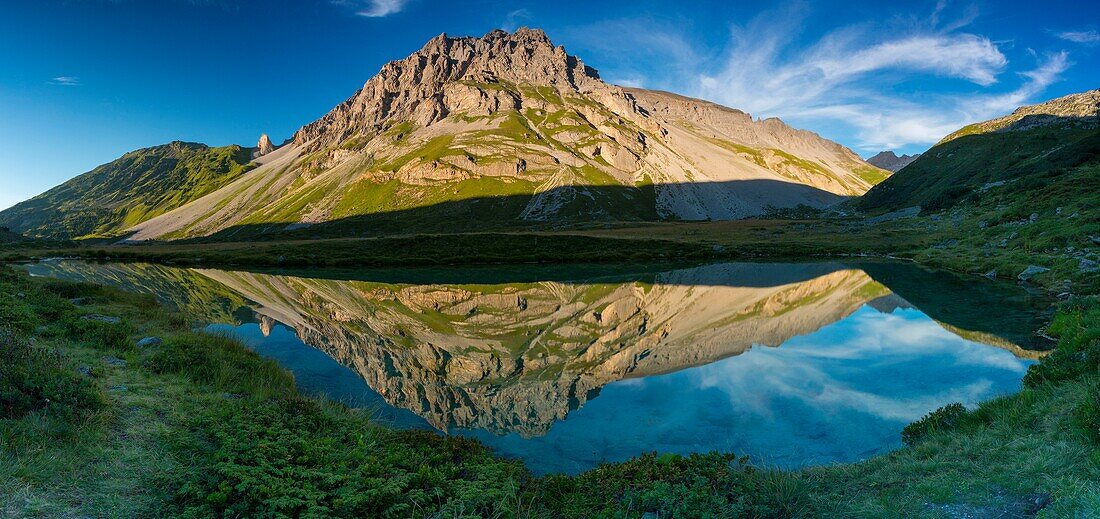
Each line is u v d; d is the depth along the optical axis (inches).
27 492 267.3
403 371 791.1
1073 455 316.8
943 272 1969.7
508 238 3705.7
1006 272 1683.1
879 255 2925.7
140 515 272.2
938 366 726.5
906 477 348.8
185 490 288.8
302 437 405.1
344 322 1197.7
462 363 855.7
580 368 821.9
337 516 282.0
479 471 382.3
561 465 454.6
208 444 378.9
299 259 3068.4
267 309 1349.7
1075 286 1239.5
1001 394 577.6
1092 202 2046.0
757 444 487.2
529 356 906.7
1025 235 2028.8
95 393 410.9
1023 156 5054.1
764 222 5900.6
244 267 2910.9
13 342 467.2
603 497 346.3
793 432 513.3
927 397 600.7
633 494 335.0
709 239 4025.6
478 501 323.9
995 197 3415.4
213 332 869.8
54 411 360.5
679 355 885.2
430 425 554.9
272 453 361.1
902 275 1918.1
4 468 281.6
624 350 941.2
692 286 1875.0
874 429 510.3
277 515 273.7
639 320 1241.4
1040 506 277.1
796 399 616.4
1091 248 1536.7
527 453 482.6
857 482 357.7
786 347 907.4
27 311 713.0
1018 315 1059.9
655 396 655.8
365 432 451.5
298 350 880.9
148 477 312.5
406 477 337.1
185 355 595.2
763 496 323.6
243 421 421.7
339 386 684.7
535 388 708.7
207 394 500.7
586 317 1302.9
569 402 644.1
